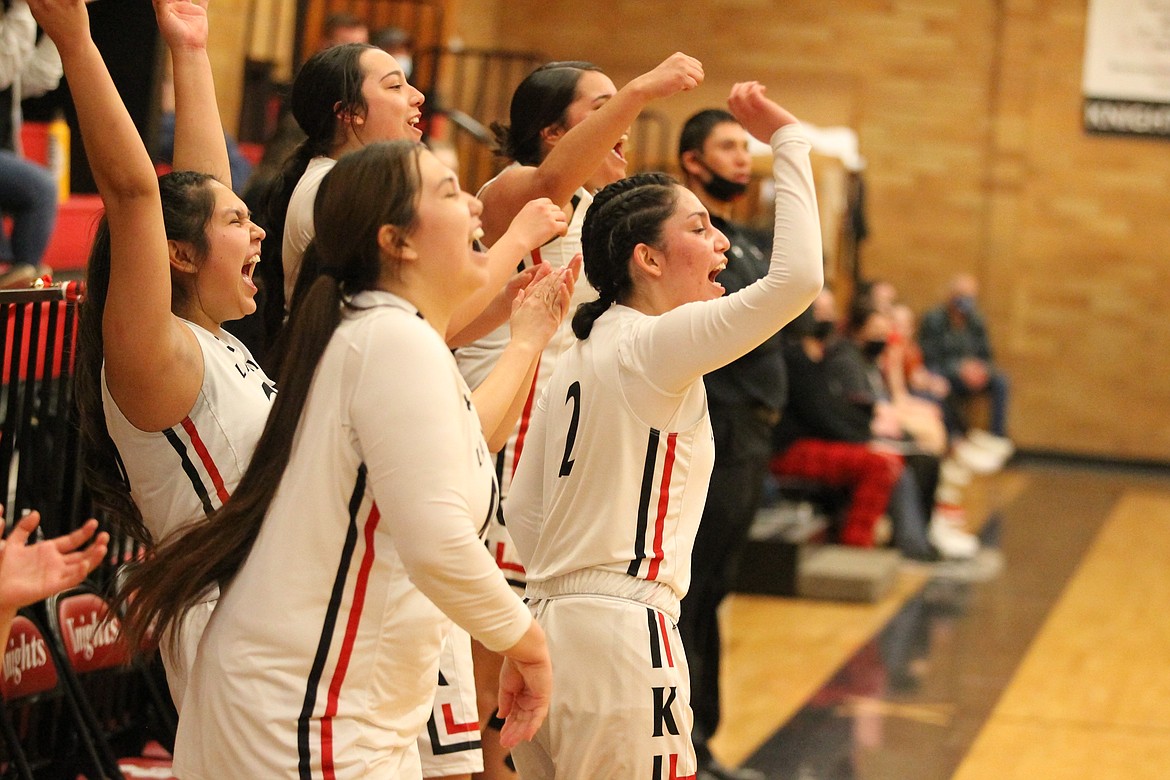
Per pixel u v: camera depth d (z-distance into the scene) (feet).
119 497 9.36
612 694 9.53
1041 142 59.41
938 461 37.22
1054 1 58.95
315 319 7.86
